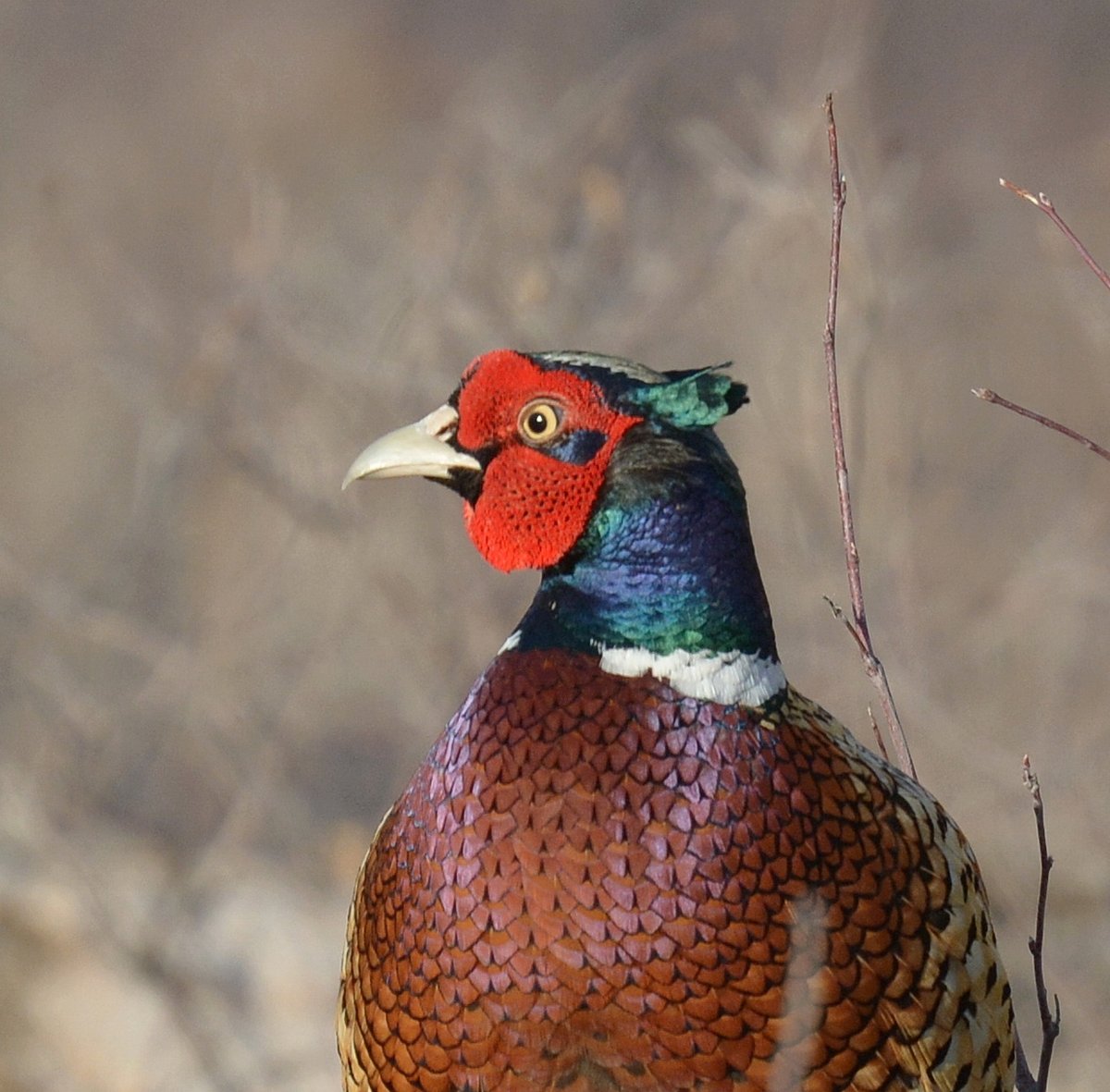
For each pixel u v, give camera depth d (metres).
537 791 6.73
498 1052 6.77
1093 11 24.59
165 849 14.70
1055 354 17.05
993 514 16.14
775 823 6.78
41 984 13.18
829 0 19.12
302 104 27.75
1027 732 13.91
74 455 19.02
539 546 6.93
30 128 27.59
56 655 15.27
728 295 13.95
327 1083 12.88
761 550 13.98
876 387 13.67
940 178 18.91
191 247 21.17
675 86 17.58
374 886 7.15
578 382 6.89
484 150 15.41
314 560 15.32
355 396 14.42
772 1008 6.70
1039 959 7.14
